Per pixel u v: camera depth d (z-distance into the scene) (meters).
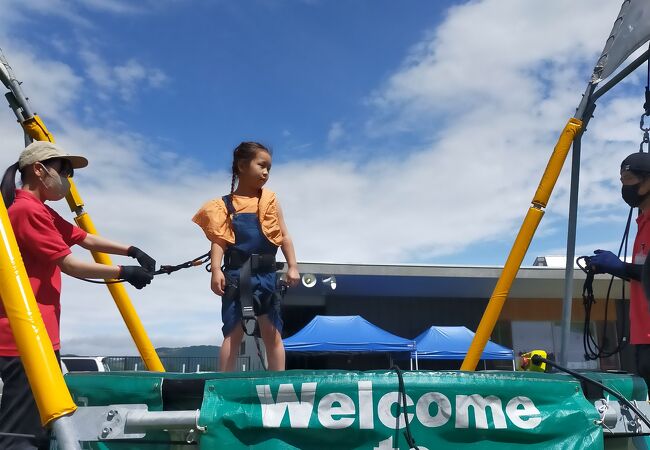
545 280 22.03
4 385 2.19
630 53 3.21
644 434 1.91
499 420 1.81
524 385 1.86
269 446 1.75
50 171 2.54
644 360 2.85
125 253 3.02
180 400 1.85
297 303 25.61
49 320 2.35
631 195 2.97
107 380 1.91
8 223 1.52
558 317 25.09
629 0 3.33
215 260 2.96
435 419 1.80
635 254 3.01
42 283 2.35
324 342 18.27
